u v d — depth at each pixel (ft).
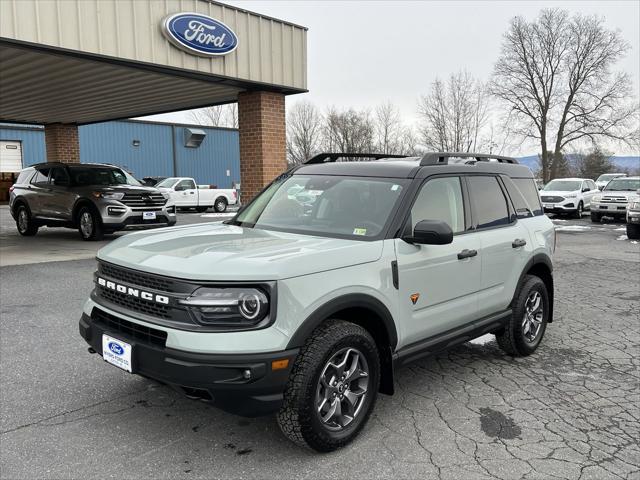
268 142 38.42
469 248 13.25
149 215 40.98
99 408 12.12
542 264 16.48
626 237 47.98
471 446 10.63
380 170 13.30
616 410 12.37
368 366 10.77
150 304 9.87
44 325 18.49
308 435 9.74
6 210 81.35
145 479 9.36
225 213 79.92
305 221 13.04
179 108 49.73
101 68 33.91
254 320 9.20
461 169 14.06
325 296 9.82
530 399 12.92
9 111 51.29
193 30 31.53
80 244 39.06
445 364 15.42
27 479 9.29
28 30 25.96
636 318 20.54
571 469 9.82
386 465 9.91
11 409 12.02
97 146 101.14
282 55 37.11
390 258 11.16
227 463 9.91
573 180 75.82
